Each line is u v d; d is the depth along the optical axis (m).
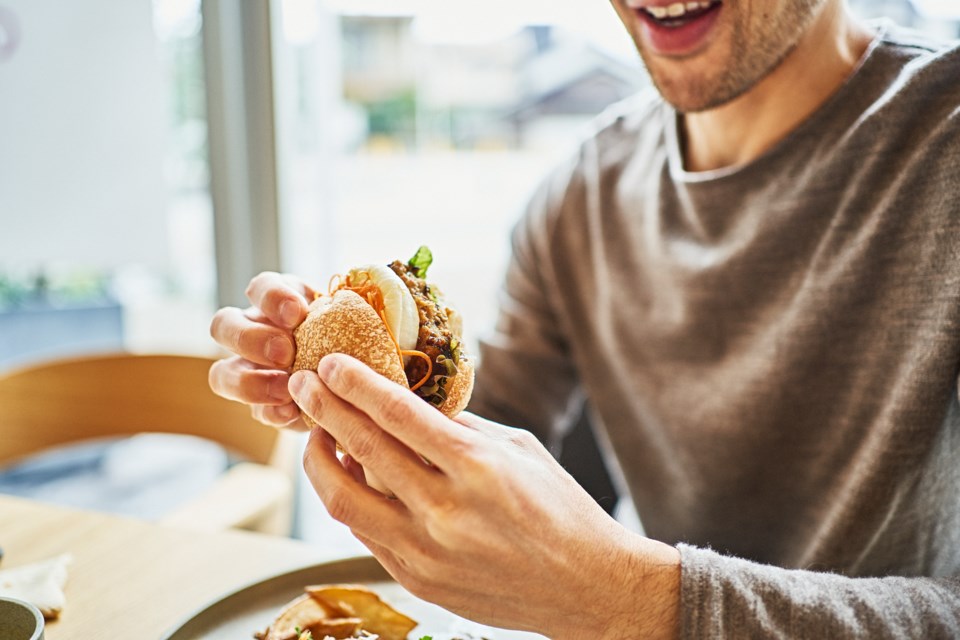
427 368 0.49
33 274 1.35
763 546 0.66
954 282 0.53
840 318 0.59
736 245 0.63
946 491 0.57
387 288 0.50
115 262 1.22
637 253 0.70
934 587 0.46
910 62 0.57
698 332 0.65
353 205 1.33
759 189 0.61
